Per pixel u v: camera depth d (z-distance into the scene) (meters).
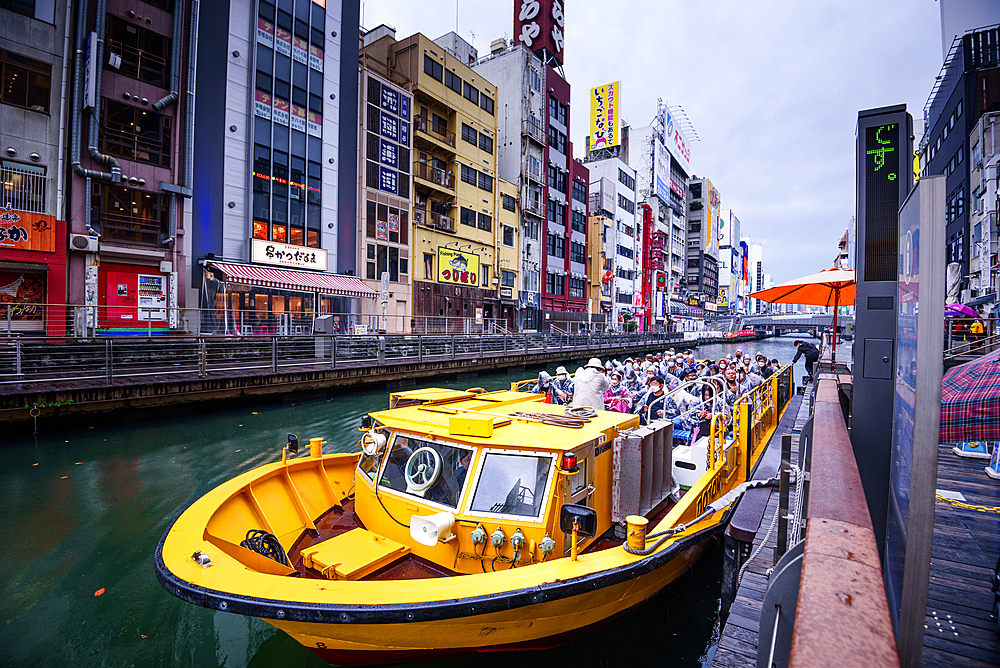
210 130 19.88
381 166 26.33
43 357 11.82
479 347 25.19
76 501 6.95
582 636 3.83
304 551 3.86
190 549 3.29
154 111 18.16
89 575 5.11
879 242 4.15
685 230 81.38
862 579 1.39
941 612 3.19
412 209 28.06
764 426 9.17
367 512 4.29
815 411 4.29
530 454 3.62
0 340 11.51
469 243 32.78
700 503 4.79
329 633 3.10
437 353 22.98
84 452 9.12
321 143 23.70
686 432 7.01
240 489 4.26
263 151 21.50
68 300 15.98
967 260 28.41
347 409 13.98
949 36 31.02
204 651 4.07
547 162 41.81
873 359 4.15
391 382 18.38
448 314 30.70
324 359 17.58
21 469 8.16
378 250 26.09
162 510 6.73
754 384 9.20
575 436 3.87
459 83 31.78
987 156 25.70
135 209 17.67
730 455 6.07
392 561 3.80
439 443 3.91
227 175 20.33
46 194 15.70
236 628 4.37
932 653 2.79
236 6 20.77
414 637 3.15
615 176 53.69
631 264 57.88
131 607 4.61
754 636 3.16
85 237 16.11
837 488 2.19
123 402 11.35
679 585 4.78
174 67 18.45
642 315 60.59
